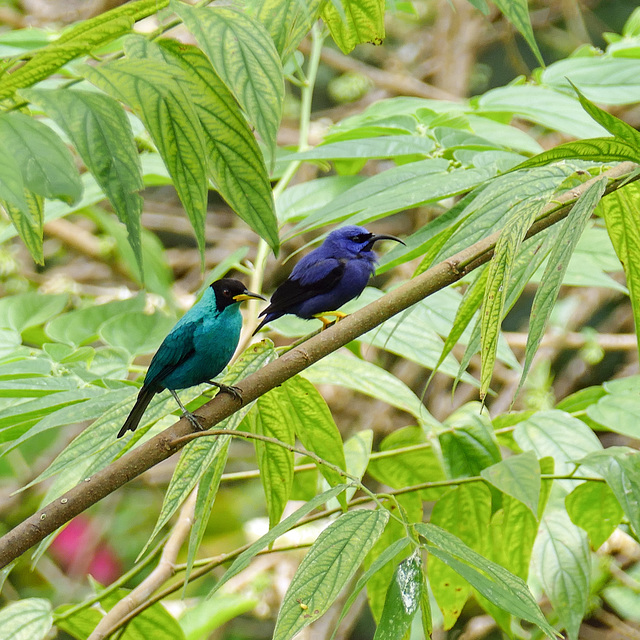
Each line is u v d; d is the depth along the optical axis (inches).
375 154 310.8
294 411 245.1
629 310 665.6
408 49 834.2
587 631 489.7
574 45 781.9
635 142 180.5
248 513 646.5
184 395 251.8
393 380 273.9
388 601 144.2
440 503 299.3
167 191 816.3
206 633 406.3
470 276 306.2
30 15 682.2
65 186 145.1
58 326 329.4
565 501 287.4
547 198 187.8
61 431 624.4
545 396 501.7
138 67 173.0
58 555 618.8
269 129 180.4
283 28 237.1
